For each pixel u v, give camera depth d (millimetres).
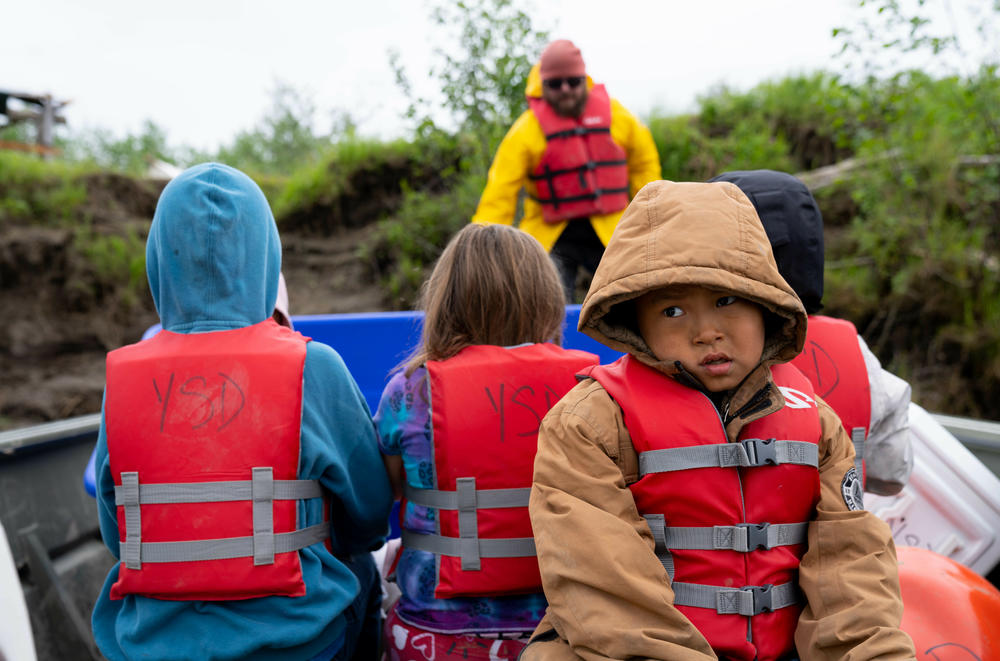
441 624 1397
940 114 4570
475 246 1519
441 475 1400
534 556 1376
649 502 1176
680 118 6270
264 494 1292
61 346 7258
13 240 7555
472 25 5148
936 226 4520
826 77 6090
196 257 1392
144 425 1300
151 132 13383
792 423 1222
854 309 4730
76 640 2346
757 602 1146
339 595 1380
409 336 2490
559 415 1224
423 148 6441
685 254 1110
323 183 7199
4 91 13055
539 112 3348
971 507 2035
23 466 2350
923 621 1328
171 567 1271
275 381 1339
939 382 4391
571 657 1119
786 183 1559
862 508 1228
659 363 1196
